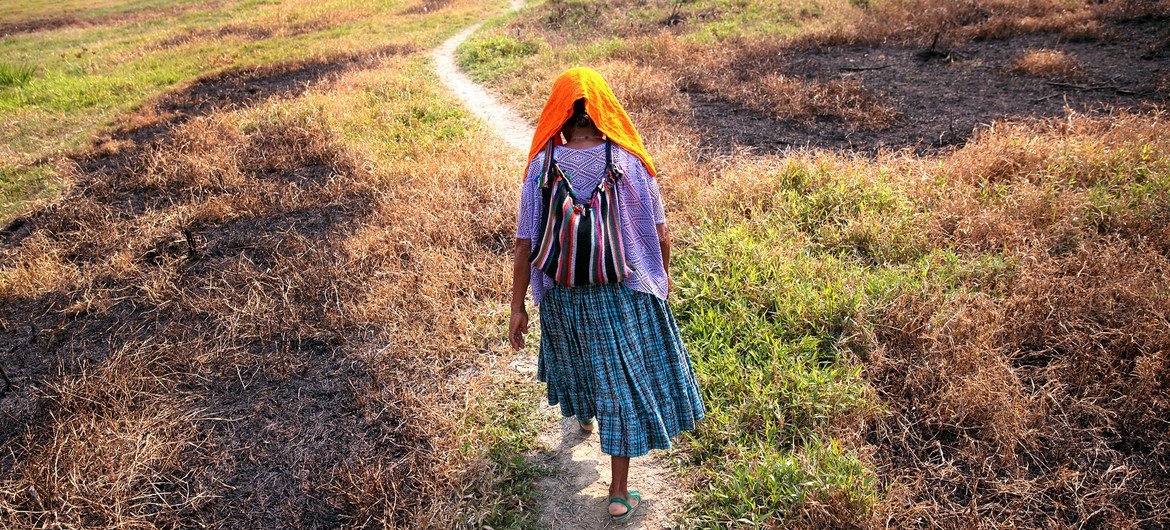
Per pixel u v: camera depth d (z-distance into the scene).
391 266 4.31
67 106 9.20
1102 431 2.75
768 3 12.51
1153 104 6.04
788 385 2.95
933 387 2.96
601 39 10.92
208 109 8.55
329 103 7.90
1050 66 7.53
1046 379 3.00
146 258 4.74
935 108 6.76
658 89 7.59
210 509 2.78
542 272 2.29
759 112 6.95
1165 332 2.96
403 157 6.21
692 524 2.51
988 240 3.94
